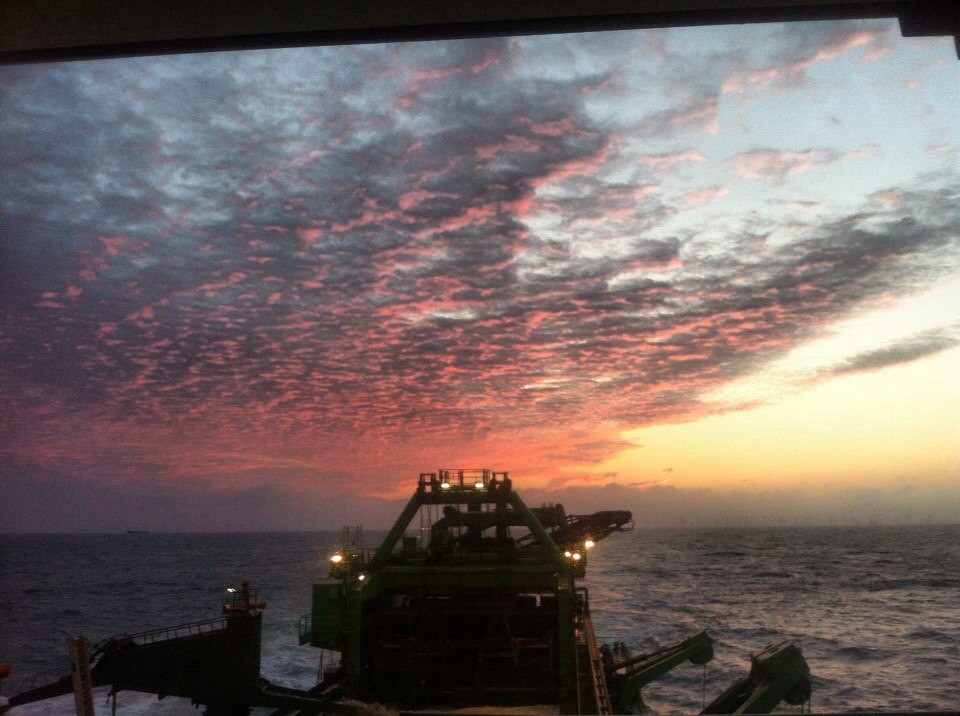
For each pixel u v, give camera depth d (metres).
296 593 129.25
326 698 30.50
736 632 84.00
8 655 73.56
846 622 92.75
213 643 30.58
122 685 30.55
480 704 29.72
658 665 35.44
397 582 33.78
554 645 33.44
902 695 54.94
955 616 98.00
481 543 37.44
